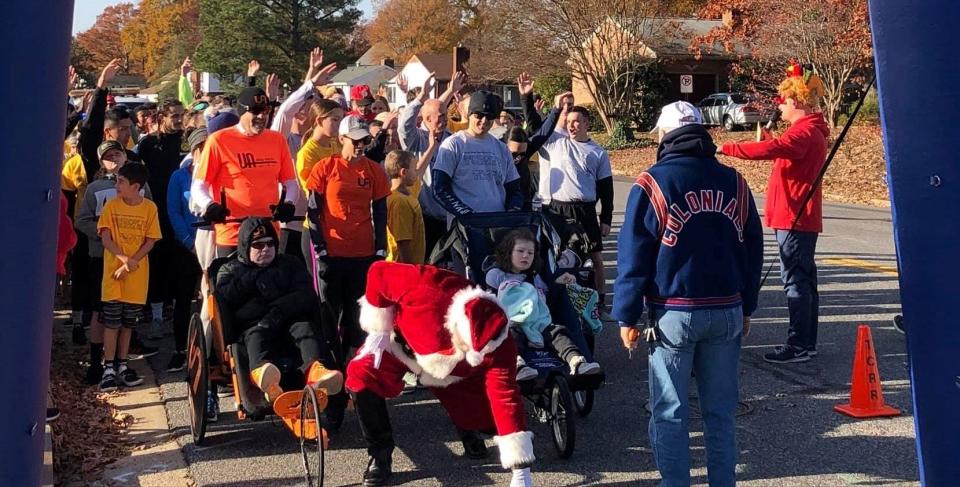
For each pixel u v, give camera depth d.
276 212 6.21
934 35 3.35
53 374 7.65
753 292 4.73
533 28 39.50
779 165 7.52
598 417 6.59
